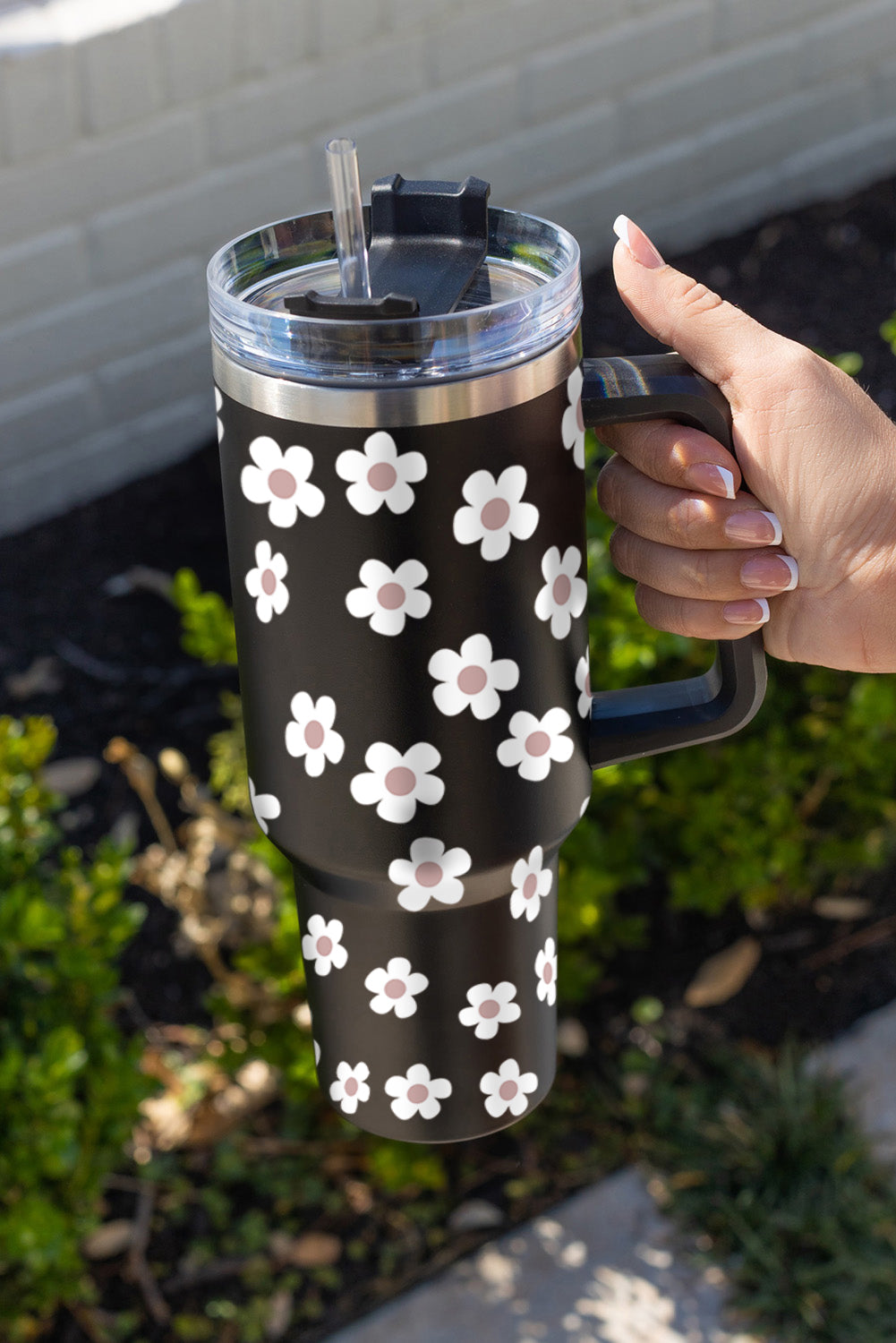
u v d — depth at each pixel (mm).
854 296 3699
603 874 2168
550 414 648
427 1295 2105
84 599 3045
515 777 692
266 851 1959
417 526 625
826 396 818
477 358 610
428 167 3355
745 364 805
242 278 690
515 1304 2092
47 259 2938
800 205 4070
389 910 721
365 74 3158
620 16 3496
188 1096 2238
